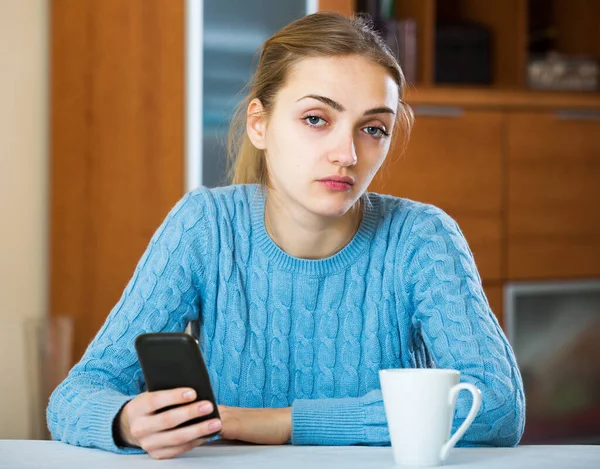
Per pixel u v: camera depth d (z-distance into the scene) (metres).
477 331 1.59
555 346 4.41
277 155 1.59
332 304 1.72
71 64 3.61
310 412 1.44
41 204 3.75
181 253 1.73
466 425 1.21
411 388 1.19
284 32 1.61
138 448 1.34
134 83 3.60
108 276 3.64
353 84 1.53
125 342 1.65
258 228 1.75
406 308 1.73
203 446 1.37
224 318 1.73
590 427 4.48
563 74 4.55
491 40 4.42
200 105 3.60
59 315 3.64
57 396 1.51
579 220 4.47
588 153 4.48
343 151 1.52
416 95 4.12
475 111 4.25
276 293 1.73
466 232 4.25
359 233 1.73
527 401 4.34
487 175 4.28
